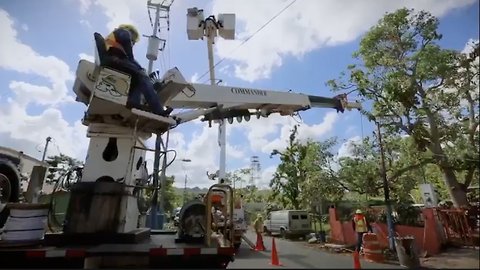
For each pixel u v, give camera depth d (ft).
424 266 25.59
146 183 24.31
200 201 22.39
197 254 17.63
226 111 37.45
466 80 43.50
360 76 53.78
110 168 20.51
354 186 54.24
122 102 19.56
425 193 42.65
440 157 45.98
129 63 21.11
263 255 37.63
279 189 96.84
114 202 18.84
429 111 47.34
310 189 59.11
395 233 39.40
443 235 35.63
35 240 17.90
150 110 21.49
